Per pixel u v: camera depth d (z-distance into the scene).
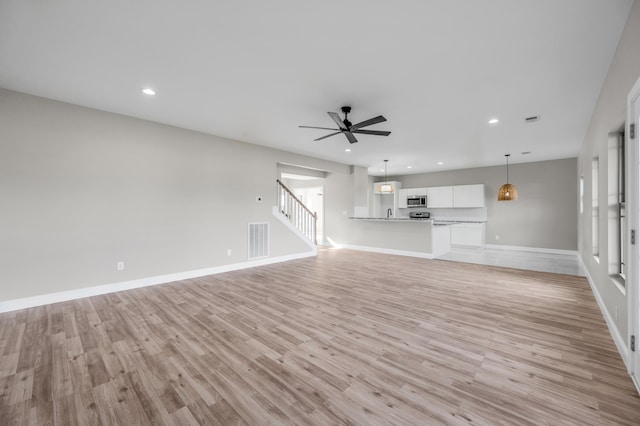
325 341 2.51
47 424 1.56
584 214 5.26
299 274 5.07
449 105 3.71
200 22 2.14
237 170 5.51
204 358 2.23
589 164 4.42
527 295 3.82
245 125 4.60
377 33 2.26
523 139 5.38
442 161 7.78
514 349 2.36
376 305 3.43
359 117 4.19
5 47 2.46
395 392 1.81
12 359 2.22
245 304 3.48
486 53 2.52
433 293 3.92
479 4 1.92
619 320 2.36
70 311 3.25
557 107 3.74
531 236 7.86
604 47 2.40
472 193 8.59
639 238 1.88
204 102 3.67
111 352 2.32
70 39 2.35
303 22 2.13
